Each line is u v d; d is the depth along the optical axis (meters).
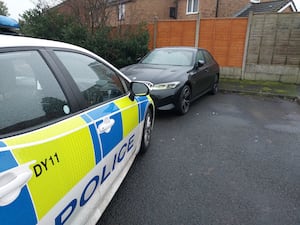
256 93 8.38
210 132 4.76
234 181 3.09
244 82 10.14
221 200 2.72
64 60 1.94
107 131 2.12
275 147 4.14
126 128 2.62
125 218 2.42
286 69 9.93
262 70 10.33
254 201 2.72
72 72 1.98
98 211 2.04
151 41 12.30
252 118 5.76
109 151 2.17
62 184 1.49
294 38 9.53
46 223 1.35
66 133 1.62
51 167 1.41
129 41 10.83
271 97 8.07
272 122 5.50
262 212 2.55
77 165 1.66
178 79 5.41
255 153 3.90
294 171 3.37
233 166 3.47
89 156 1.81
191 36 11.33
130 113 2.79
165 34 11.91
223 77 11.07
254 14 9.91
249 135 4.66
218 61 11.04
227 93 8.60
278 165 3.53
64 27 10.92
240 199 2.74
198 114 5.95
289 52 9.74
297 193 2.88
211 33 10.89
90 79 2.22
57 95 1.74
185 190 2.88
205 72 6.87
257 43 10.14
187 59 6.44
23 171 1.22
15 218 1.14
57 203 1.44
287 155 3.85
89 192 1.87
